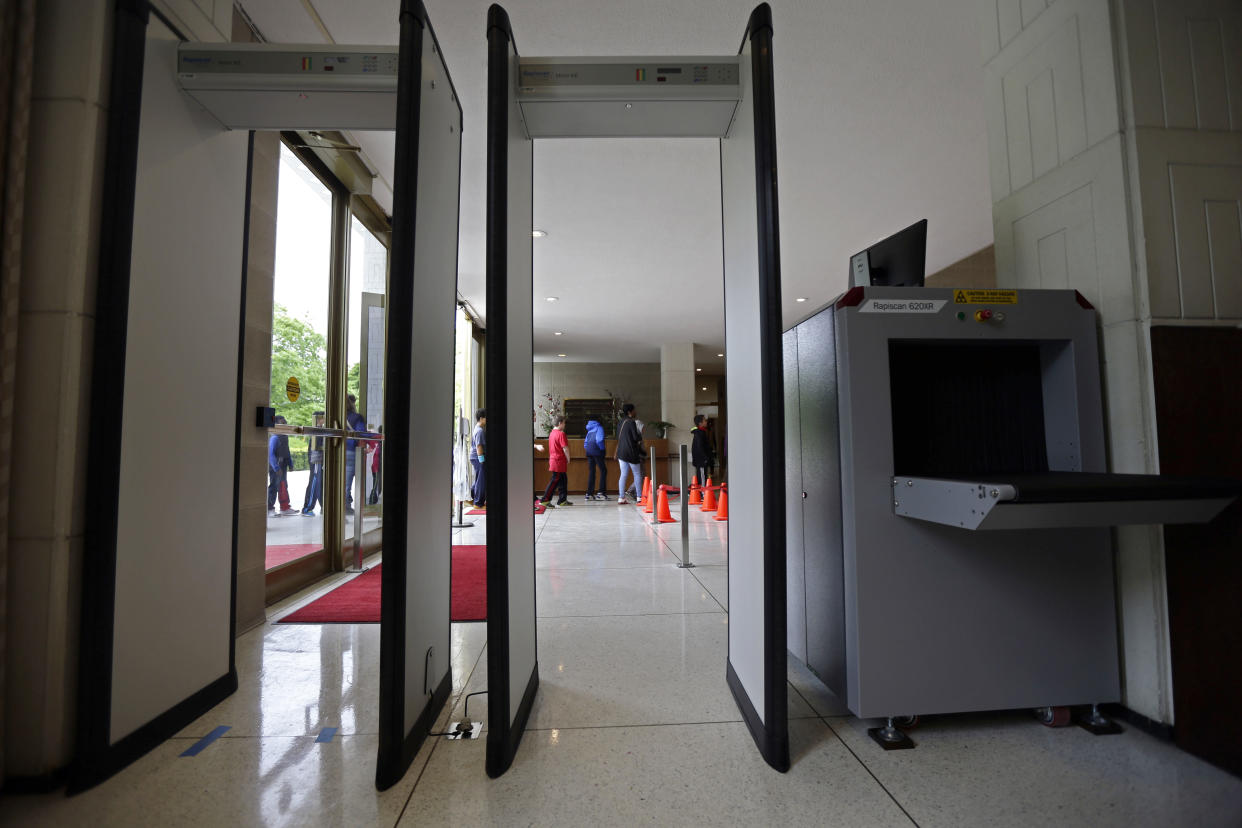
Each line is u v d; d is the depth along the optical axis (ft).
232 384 6.26
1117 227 5.26
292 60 5.36
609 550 14.64
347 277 12.92
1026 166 6.30
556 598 9.91
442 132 5.56
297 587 11.03
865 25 9.01
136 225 4.87
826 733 5.10
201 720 5.46
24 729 4.32
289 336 10.52
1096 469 5.29
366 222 14.26
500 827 3.78
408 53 4.56
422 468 5.06
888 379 5.14
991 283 19.13
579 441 34.09
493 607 4.45
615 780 4.34
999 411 5.67
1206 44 5.41
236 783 4.36
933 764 4.54
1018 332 5.27
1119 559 5.26
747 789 4.20
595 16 8.77
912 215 16.31
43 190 4.54
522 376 5.30
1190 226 5.19
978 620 5.04
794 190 14.70
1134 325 5.13
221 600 5.97
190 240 5.57
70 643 4.44
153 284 5.08
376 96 5.51
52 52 4.62
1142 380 5.07
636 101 5.30
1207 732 4.55
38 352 4.48
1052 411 5.57
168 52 5.24
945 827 3.73
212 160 5.89
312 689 6.21
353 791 4.24
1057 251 5.91
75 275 4.52
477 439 25.68
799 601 6.38
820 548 5.74
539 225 17.11
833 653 5.41
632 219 16.70
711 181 14.39
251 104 5.65
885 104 11.09
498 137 4.52
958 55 9.73
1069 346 5.35
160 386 5.17
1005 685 5.03
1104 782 4.25
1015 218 6.43
